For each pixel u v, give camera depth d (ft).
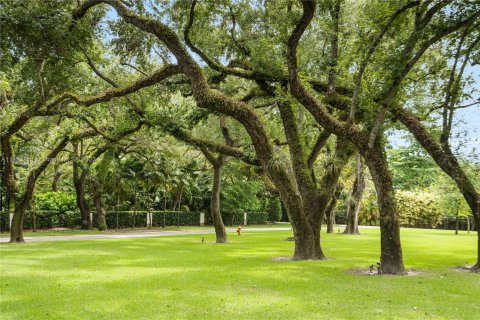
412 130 50.39
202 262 51.16
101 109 78.89
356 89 46.24
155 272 42.93
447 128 49.11
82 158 115.65
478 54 51.24
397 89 44.88
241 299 30.99
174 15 63.05
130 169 139.54
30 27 51.83
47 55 56.70
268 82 62.13
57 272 42.60
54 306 28.58
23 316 26.11
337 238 99.86
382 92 44.06
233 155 74.43
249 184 173.99
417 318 26.11
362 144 46.68
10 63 55.11
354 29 55.16
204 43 67.67
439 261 55.47
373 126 45.93
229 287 35.37
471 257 60.18
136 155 140.87
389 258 43.98
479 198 48.91
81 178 130.62
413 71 54.54
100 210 129.59
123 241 84.53
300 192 57.00
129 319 25.55
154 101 79.20
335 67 50.29
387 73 45.27
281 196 54.90
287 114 58.49
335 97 53.52
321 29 63.57
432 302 30.48
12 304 29.09
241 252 64.13
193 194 169.27
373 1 47.57
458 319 25.95
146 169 140.46
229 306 28.84
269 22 60.54
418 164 204.44
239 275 41.39
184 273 42.37
